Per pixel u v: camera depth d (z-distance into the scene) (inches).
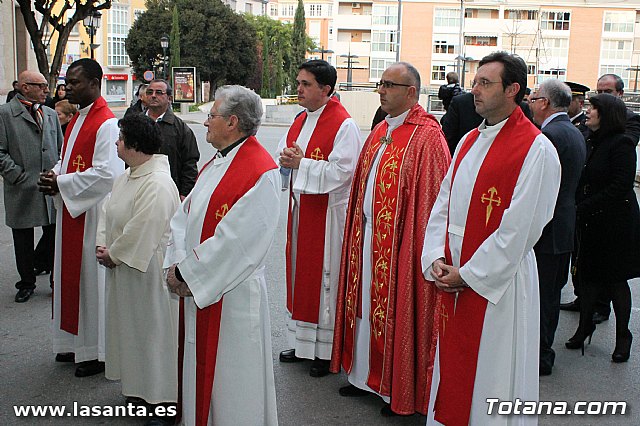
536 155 130.3
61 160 197.0
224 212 137.1
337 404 178.7
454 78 324.8
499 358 133.7
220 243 134.2
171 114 234.2
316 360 197.8
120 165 188.4
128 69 2038.6
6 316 239.6
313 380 193.3
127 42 1774.1
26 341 217.3
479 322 134.7
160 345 161.3
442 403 141.3
